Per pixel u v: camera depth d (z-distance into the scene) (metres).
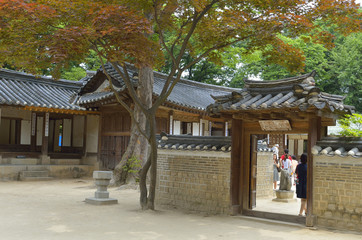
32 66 9.38
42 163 20.80
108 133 21.12
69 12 7.89
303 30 8.90
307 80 8.92
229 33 10.05
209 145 10.61
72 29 7.51
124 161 16.44
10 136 22.25
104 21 7.69
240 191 10.09
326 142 8.67
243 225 8.80
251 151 10.35
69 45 7.57
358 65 31.17
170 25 10.41
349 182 8.27
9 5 7.14
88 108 20.88
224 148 10.13
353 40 31.38
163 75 23.56
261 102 9.09
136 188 15.41
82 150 23.25
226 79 39.75
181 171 11.15
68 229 7.71
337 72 31.53
